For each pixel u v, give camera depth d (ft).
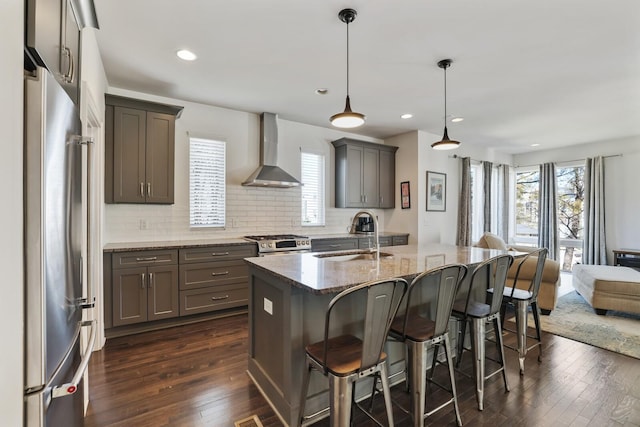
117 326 9.72
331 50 8.41
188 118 12.51
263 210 14.44
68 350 3.92
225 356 8.55
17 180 2.77
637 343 9.57
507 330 9.61
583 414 6.23
